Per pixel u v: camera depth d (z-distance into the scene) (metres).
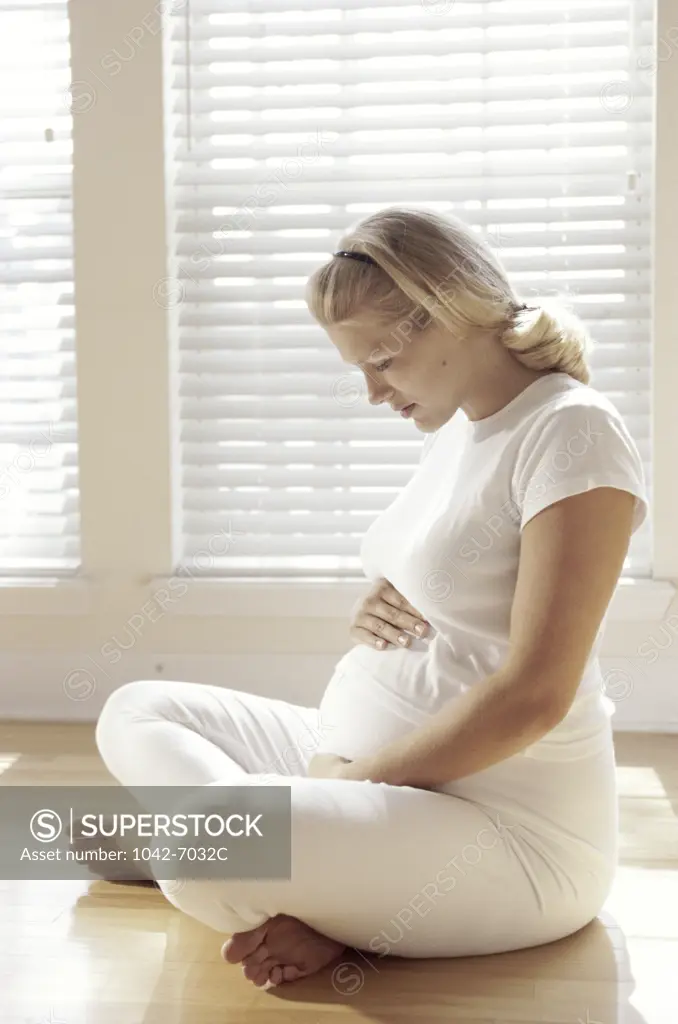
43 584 2.70
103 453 2.66
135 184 2.58
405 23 2.55
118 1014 1.43
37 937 1.65
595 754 1.54
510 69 2.53
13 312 2.74
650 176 2.53
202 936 1.65
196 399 2.68
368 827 1.42
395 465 2.67
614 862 1.60
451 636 1.53
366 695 1.61
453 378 1.52
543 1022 1.40
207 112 2.62
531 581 1.39
